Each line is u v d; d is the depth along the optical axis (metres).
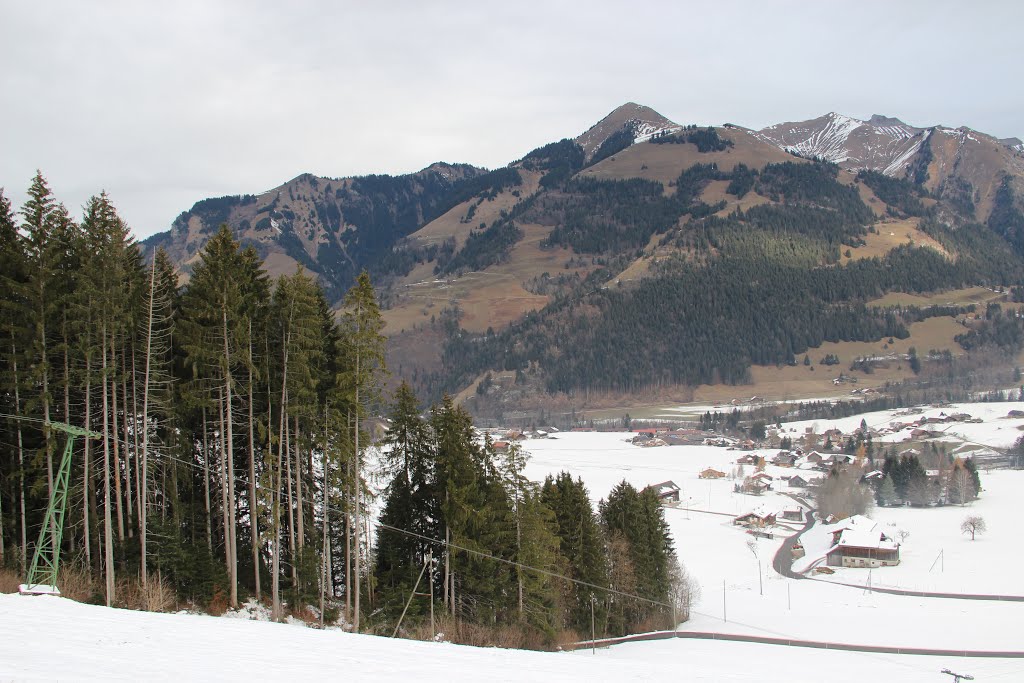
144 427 47.34
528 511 59.22
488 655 34.03
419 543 58.47
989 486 182.75
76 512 48.50
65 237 48.59
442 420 56.66
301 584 52.34
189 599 48.69
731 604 99.88
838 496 160.00
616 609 73.94
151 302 48.56
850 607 96.94
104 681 18.70
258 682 21.06
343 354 51.66
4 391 47.09
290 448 54.22
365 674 24.30
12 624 25.81
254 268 53.59
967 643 78.06
